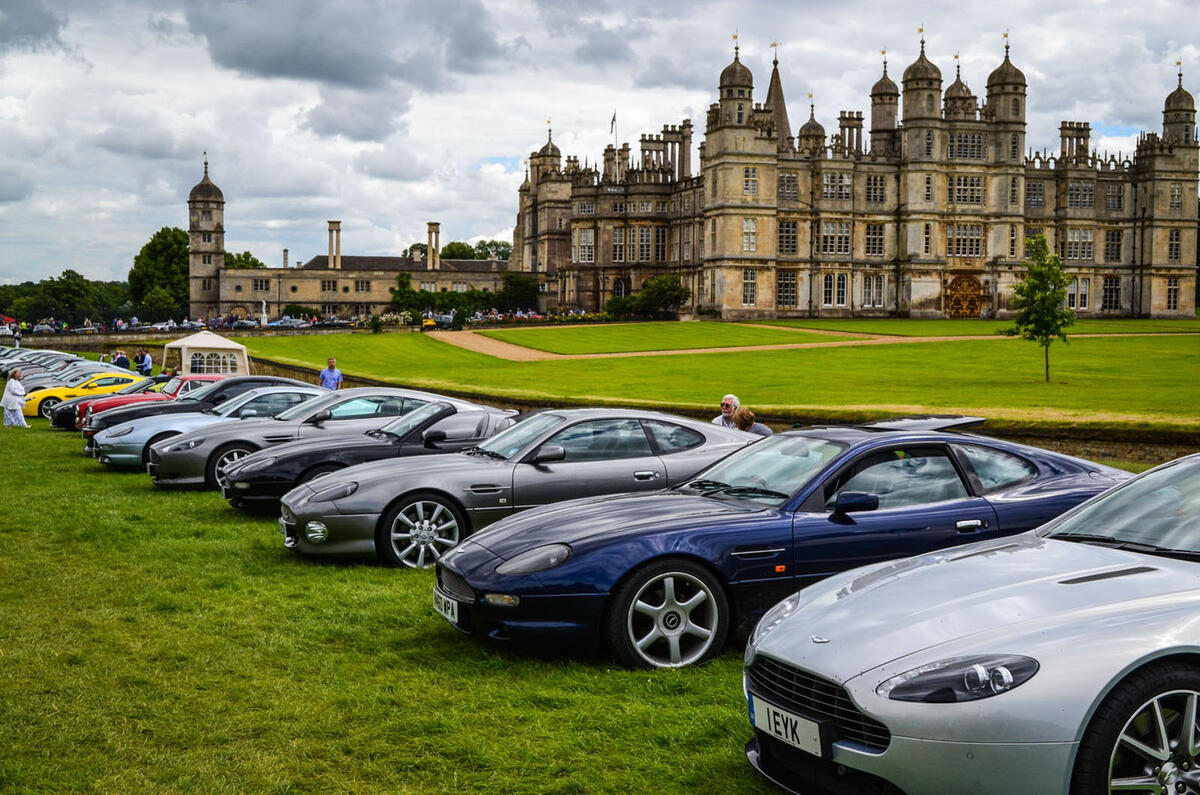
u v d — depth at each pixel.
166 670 7.65
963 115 114.88
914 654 5.01
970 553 6.16
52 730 6.43
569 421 11.71
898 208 116.06
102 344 83.38
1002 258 114.88
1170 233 121.69
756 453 9.11
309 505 11.10
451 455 12.13
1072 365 53.50
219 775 5.80
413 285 167.12
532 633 7.55
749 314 112.88
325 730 6.49
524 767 5.93
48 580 10.49
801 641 5.46
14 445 24.72
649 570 7.64
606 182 133.12
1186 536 5.73
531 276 153.00
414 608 9.45
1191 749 4.70
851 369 53.94
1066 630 4.89
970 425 10.07
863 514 8.08
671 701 7.03
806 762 5.38
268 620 9.03
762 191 112.25
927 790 4.74
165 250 165.62
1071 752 4.59
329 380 30.94
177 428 19.53
